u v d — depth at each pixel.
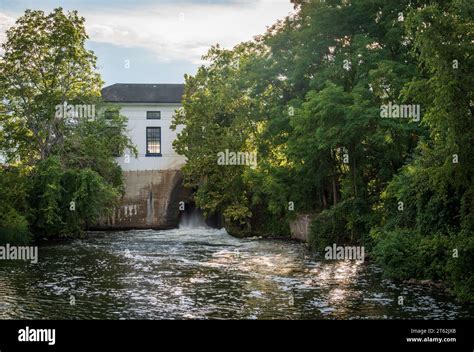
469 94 17.73
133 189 48.03
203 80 43.44
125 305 18.41
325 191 36.50
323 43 31.11
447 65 17.69
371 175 29.05
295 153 30.14
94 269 25.42
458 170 18.16
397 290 19.61
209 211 48.81
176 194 48.72
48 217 36.22
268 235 39.69
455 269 18.34
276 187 34.97
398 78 25.47
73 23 39.59
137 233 43.94
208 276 23.34
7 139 38.94
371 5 29.58
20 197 35.41
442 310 16.88
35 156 40.28
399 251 21.30
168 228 48.16
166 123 48.91
